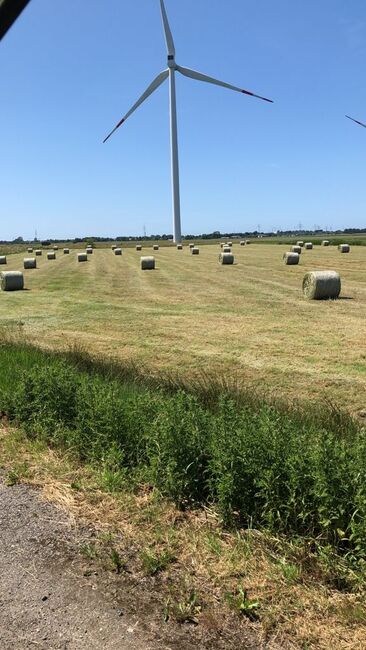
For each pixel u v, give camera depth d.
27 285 28.55
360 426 6.39
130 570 3.57
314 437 4.55
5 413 7.00
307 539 3.77
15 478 5.05
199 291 23.23
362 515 3.54
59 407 6.25
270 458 4.09
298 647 2.83
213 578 3.43
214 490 4.44
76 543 3.90
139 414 5.48
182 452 4.54
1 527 4.14
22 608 3.18
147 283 27.78
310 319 15.23
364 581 3.27
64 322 15.89
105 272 36.44
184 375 9.54
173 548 3.80
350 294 20.64
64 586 3.39
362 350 11.29
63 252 74.31
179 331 14.00
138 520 4.20
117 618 3.08
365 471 3.67
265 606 3.13
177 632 2.96
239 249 66.00
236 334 13.36
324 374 9.52
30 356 9.52
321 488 3.70
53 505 4.50
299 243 68.50
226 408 5.38
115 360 10.35
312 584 3.33
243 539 3.88
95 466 5.22
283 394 8.38
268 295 21.06
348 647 2.79
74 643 2.88
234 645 2.86
